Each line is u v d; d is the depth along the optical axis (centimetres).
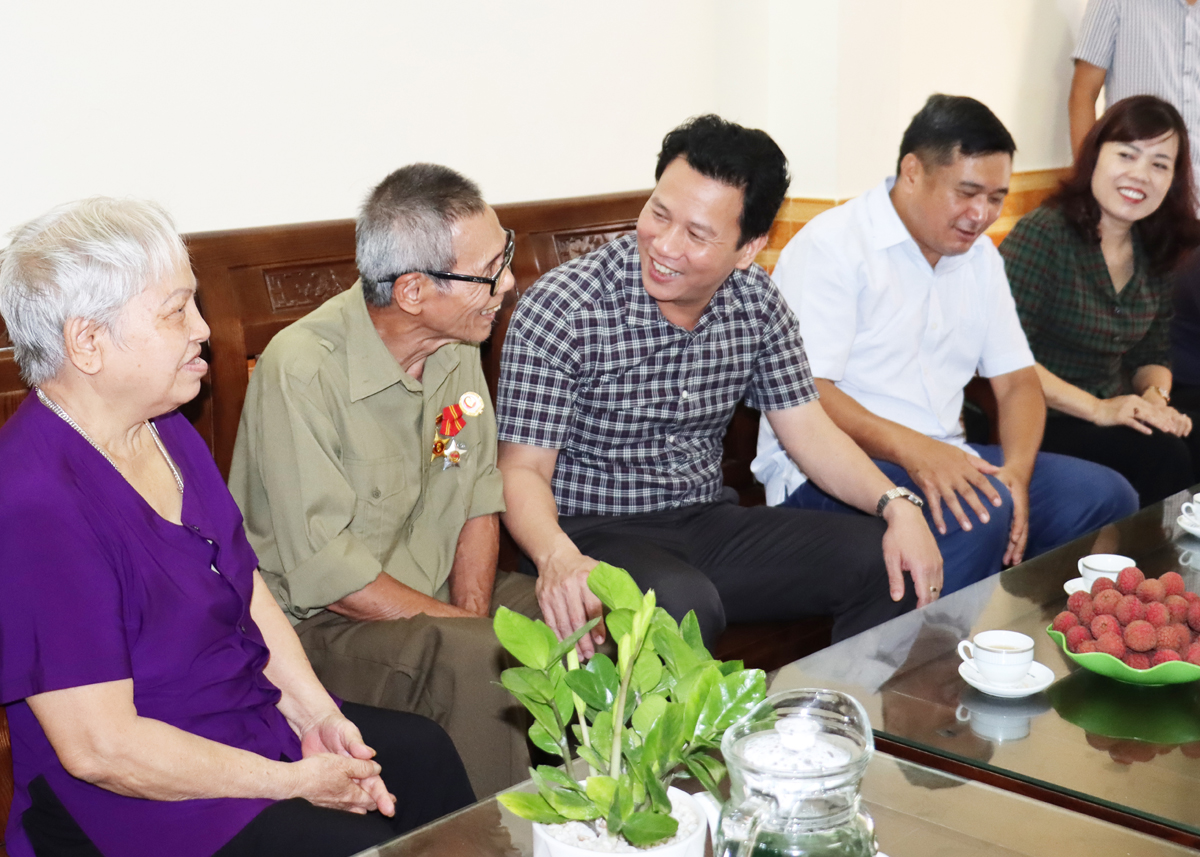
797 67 347
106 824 144
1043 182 448
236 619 157
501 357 239
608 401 236
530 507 221
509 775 183
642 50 315
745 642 241
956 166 261
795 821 105
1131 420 311
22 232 142
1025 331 330
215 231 226
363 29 255
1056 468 289
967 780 144
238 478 201
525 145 292
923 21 371
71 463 142
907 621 195
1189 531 228
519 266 270
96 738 137
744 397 265
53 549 136
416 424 204
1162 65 407
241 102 239
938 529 251
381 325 197
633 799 100
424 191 190
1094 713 165
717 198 208
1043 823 135
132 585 144
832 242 274
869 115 353
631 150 318
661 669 107
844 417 269
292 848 141
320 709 167
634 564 217
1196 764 152
